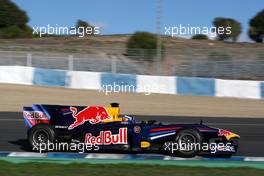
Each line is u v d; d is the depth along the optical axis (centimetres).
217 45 15638
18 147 4022
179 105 7919
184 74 10494
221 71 10462
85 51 13488
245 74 10325
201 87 8894
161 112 7181
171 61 11019
